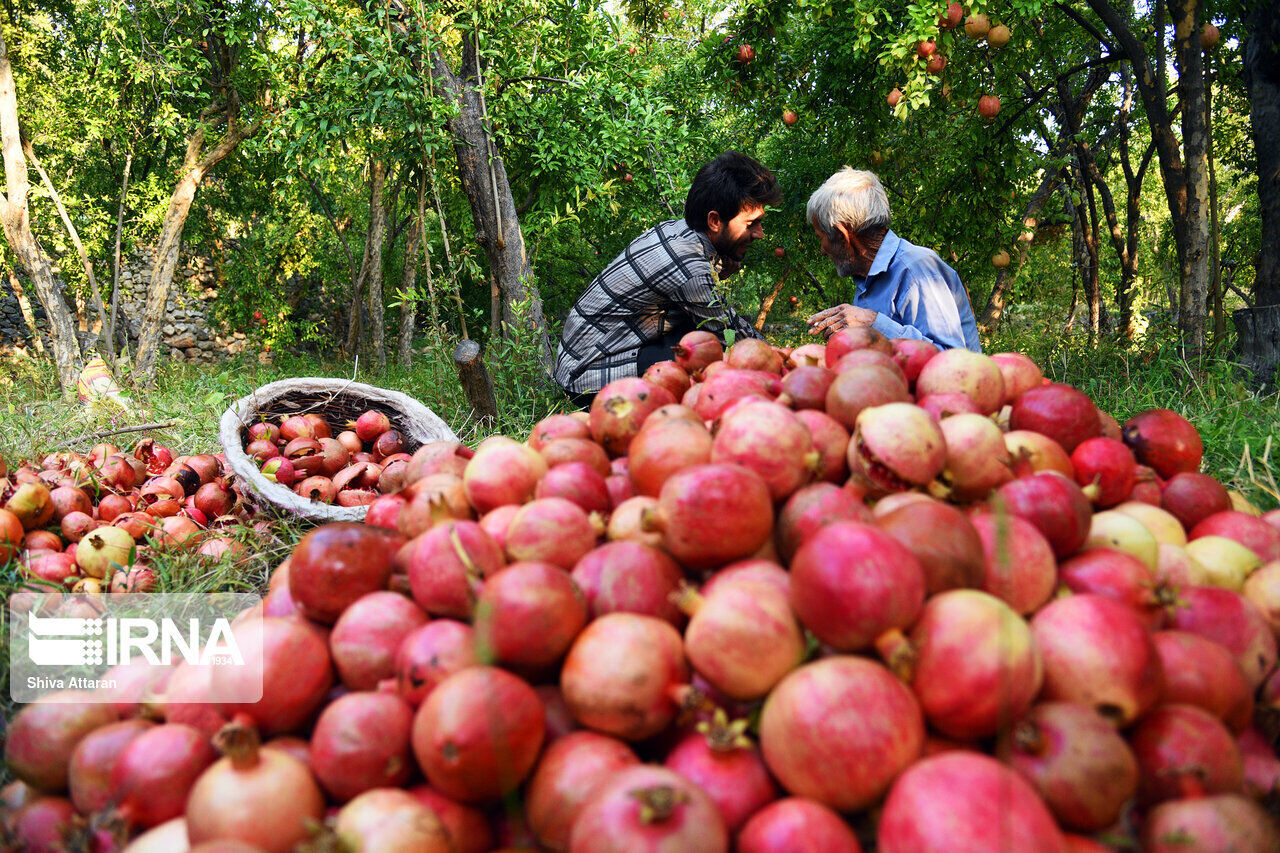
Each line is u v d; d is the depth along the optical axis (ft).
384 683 3.50
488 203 19.85
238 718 3.50
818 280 33.58
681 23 33.50
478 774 3.01
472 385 14.37
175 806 3.36
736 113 30.25
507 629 3.36
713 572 3.98
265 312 46.32
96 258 38.22
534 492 4.80
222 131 35.88
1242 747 3.49
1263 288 17.65
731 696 3.28
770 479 4.21
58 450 13.50
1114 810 2.81
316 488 10.04
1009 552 3.56
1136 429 5.67
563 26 22.66
